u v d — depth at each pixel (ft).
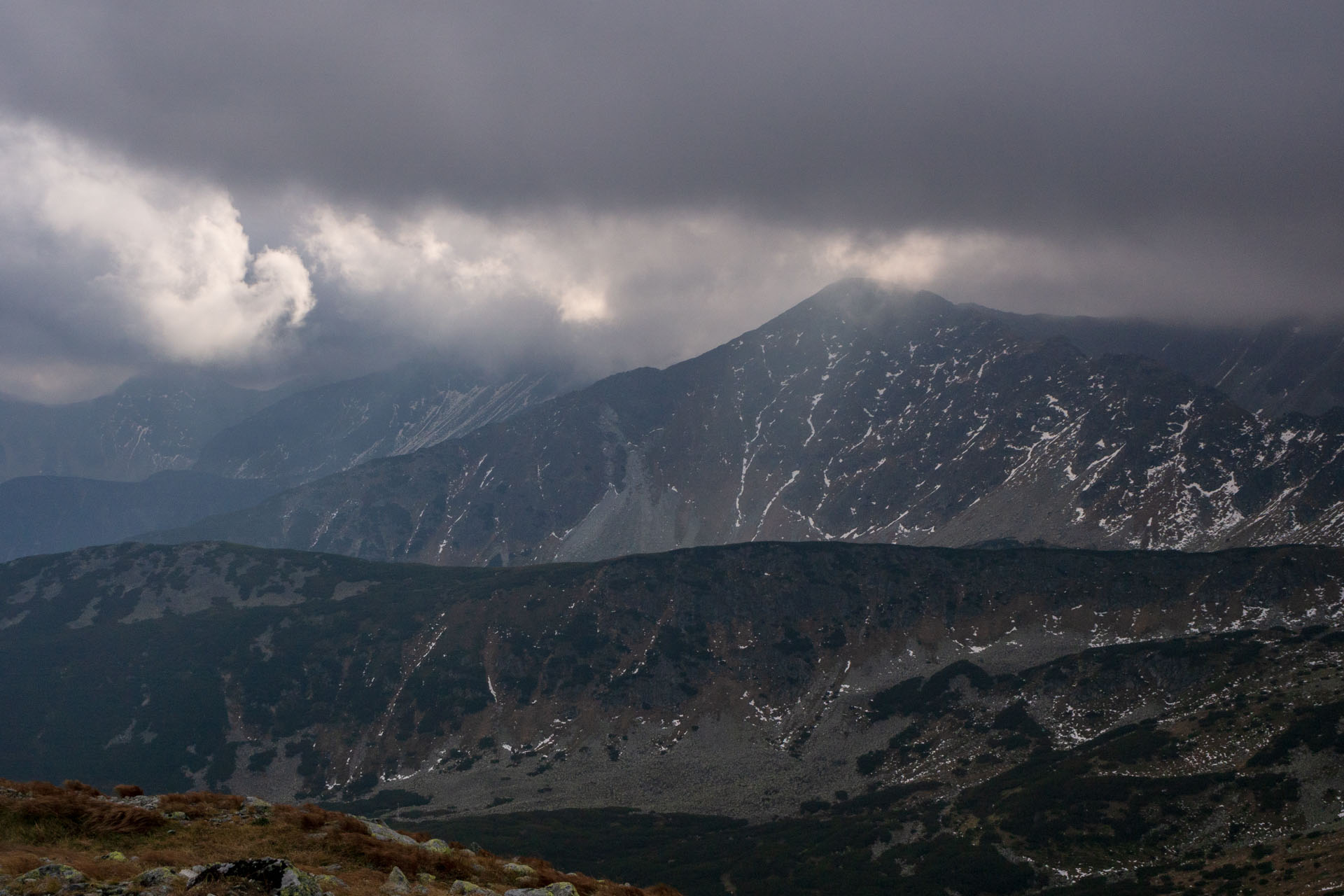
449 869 141.69
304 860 135.74
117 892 106.73
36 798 141.79
